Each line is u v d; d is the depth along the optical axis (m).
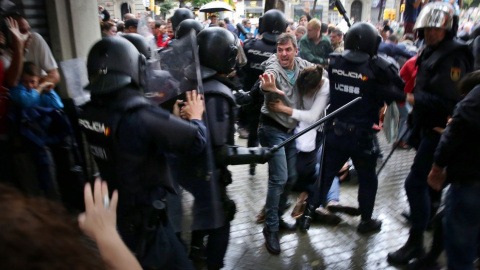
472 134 2.09
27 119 2.47
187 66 1.92
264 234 3.15
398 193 4.15
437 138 2.71
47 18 4.95
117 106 1.63
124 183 1.68
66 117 2.34
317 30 5.72
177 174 1.90
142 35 2.67
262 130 3.19
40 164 2.44
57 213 0.62
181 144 1.69
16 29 2.83
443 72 2.59
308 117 3.05
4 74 2.65
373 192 3.21
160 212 1.76
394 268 2.90
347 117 3.01
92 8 5.26
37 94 2.65
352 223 3.53
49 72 3.14
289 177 3.25
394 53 5.80
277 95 3.04
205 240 2.58
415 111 2.85
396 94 2.86
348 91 2.96
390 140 3.85
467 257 2.22
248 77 4.62
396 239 3.28
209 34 2.11
